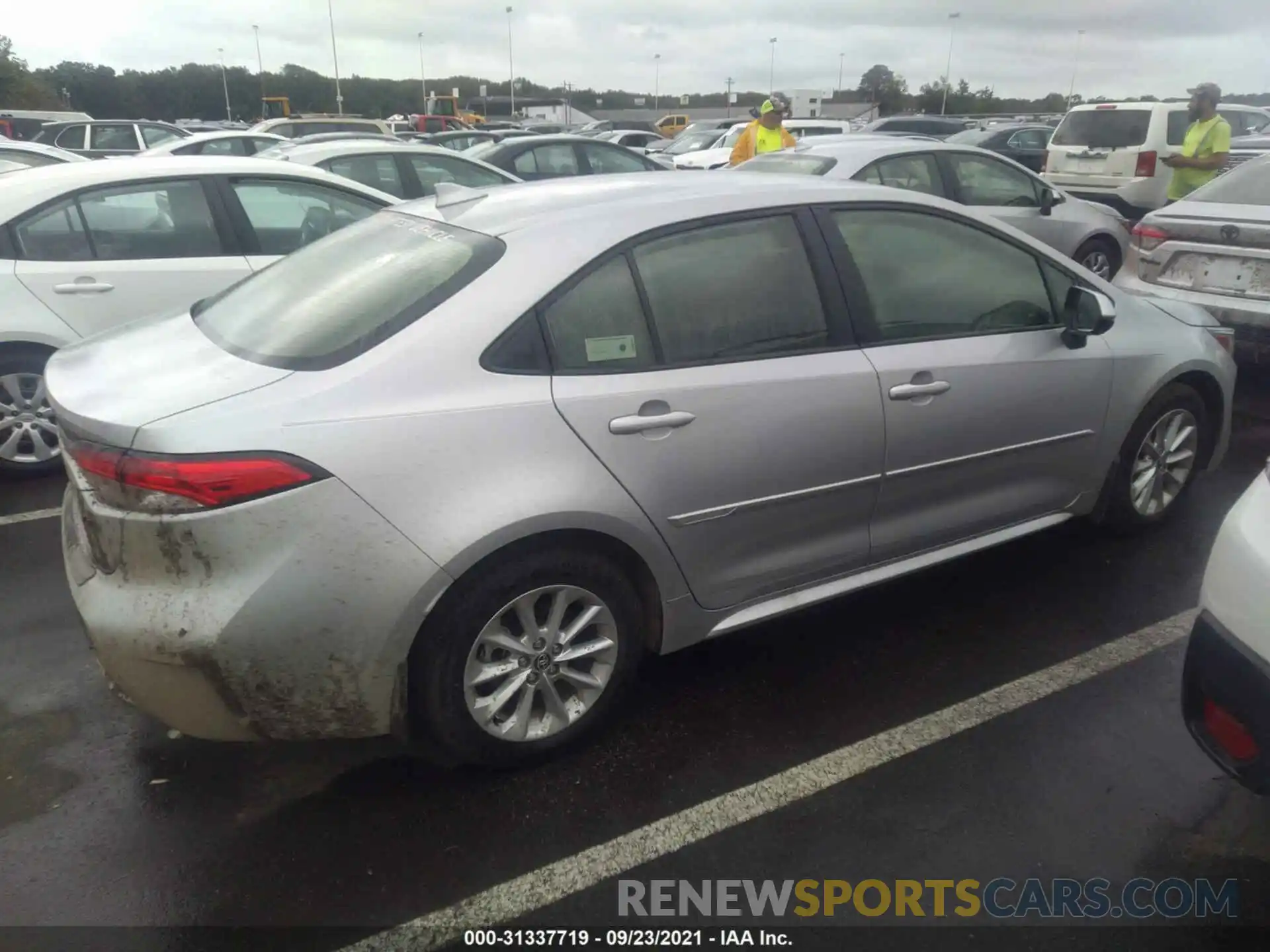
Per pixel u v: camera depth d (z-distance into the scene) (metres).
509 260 2.75
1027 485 3.74
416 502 2.46
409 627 2.50
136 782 2.81
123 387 2.61
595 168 12.07
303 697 2.48
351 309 2.77
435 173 9.44
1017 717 3.10
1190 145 8.86
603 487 2.69
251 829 2.63
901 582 3.97
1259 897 2.41
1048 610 3.74
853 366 3.15
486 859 2.54
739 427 2.92
